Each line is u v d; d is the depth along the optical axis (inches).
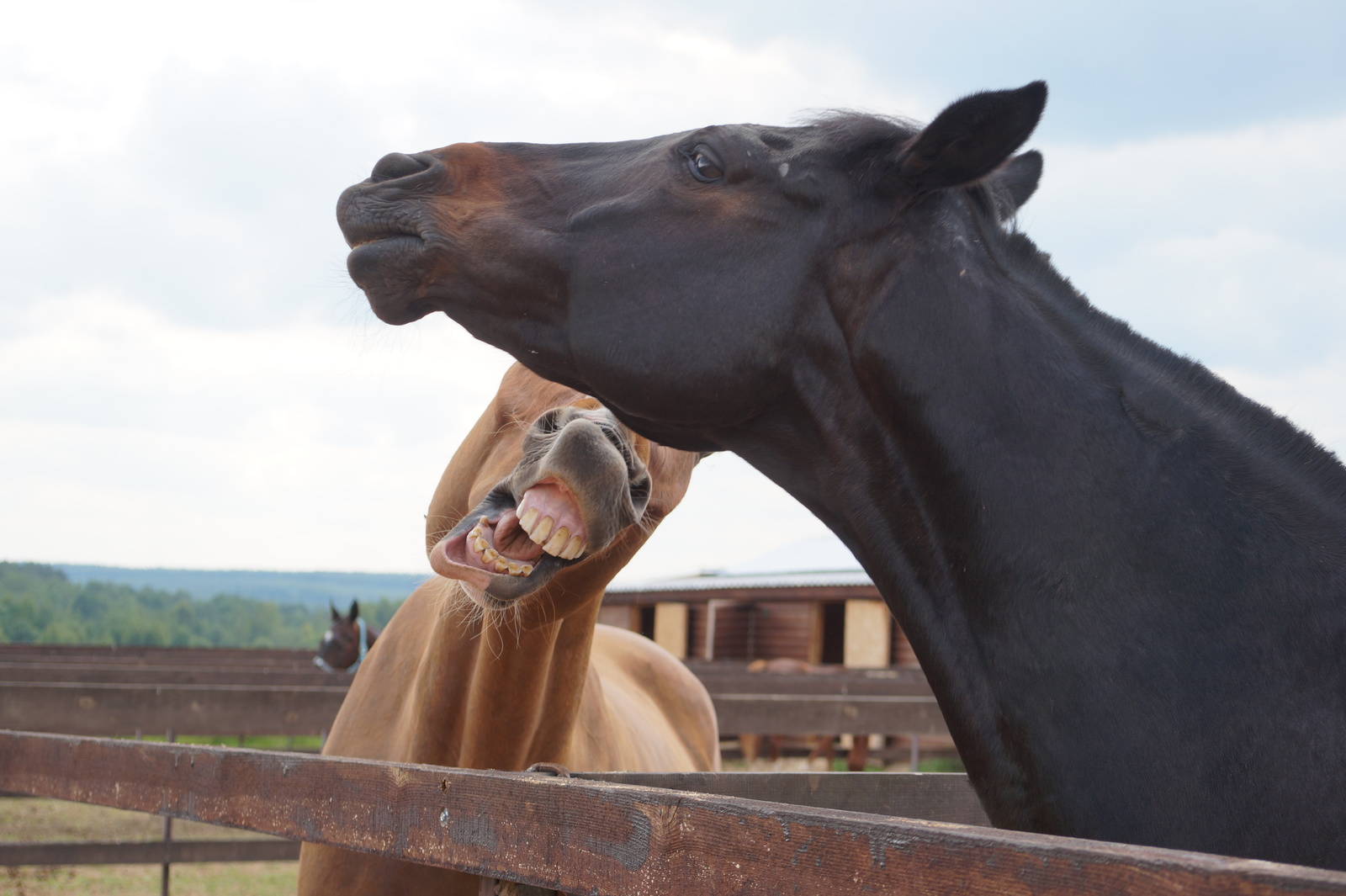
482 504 76.4
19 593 4446.4
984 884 35.2
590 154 77.0
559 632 93.2
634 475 77.5
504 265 72.7
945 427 65.2
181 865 294.0
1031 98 61.4
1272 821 54.6
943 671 66.2
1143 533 61.2
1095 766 58.2
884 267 67.9
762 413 72.2
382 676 109.1
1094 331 69.4
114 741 83.8
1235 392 68.1
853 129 70.4
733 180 70.2
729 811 43.1
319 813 64.5
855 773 90.5
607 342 69.2
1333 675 56.8
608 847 47.8
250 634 4859.7
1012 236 72.7
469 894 90.0
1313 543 60.6
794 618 850.8
